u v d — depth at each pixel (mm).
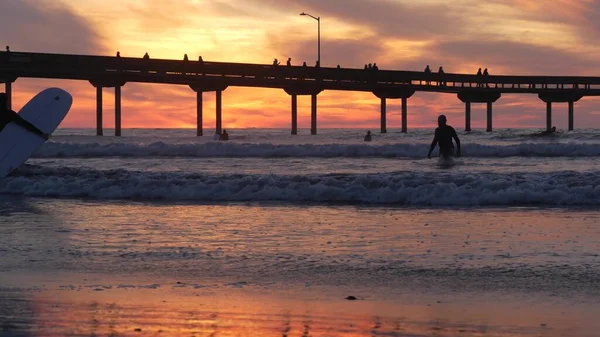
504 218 13688
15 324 6547
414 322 6727
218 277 8836
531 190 16188
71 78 75625
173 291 8047
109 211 14859
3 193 18109
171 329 6438
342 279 8711
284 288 8242
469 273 9008
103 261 9805
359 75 85875
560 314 7043
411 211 14758
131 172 19938
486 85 93062
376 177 17781
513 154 31734
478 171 21766
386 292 8039
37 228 12633
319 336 6258
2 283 8414
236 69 80188
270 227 12734
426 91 91750
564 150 31734
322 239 11508
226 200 16766
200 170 24266
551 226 12688
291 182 17484
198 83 81500
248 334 6301
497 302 7562
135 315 6922
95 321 6684
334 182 17453
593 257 9938
